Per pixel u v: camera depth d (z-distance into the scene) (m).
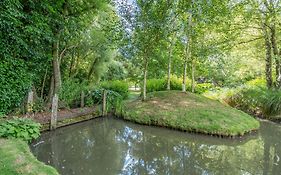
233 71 20.27
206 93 17.94
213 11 13.27
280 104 12.23
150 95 14.39
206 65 17.30
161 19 12.12
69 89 12.45
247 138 9.55
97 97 13.41
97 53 17.61
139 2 12.12
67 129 9.92
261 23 14.20
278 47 14.45
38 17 9.70
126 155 7.78
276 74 14.39
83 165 6.73
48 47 11.12
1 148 5.89
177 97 13.53
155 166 6.94
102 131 10.32
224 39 15.13
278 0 13.20
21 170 5.02
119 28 12.62
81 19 12.23
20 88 9.44
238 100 14.84
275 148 8.48
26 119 7.51
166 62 17.34
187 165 7.04
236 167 6.86
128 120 11.62
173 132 10.08
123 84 16.72
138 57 13.53
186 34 14.47
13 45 9.03
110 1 12.43
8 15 8.25
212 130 9.66
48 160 6.93
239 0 13.95
